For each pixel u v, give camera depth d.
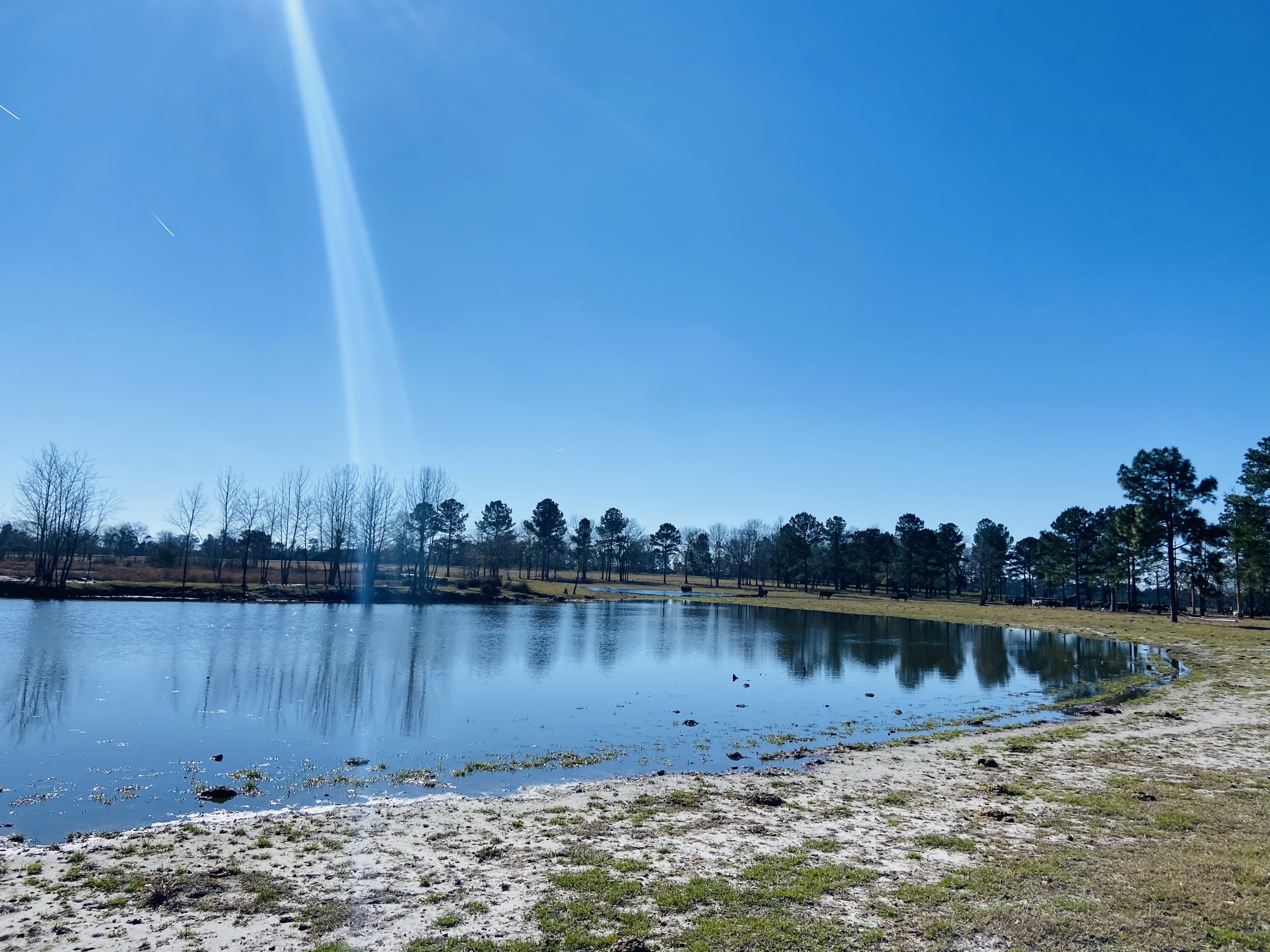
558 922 8.41
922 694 29.56
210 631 44.94
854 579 142.00
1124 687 30.66
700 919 8.45
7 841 11.52
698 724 22.72
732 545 151.75
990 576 114.19
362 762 17.27
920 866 10.24
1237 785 14.84
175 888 9.42
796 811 13.32
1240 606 73.25
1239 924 7.98
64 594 63.44
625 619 65.69
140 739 18.97
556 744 19.58
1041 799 13.91
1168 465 63.81
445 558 123.56
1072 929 7.91
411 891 9.43
